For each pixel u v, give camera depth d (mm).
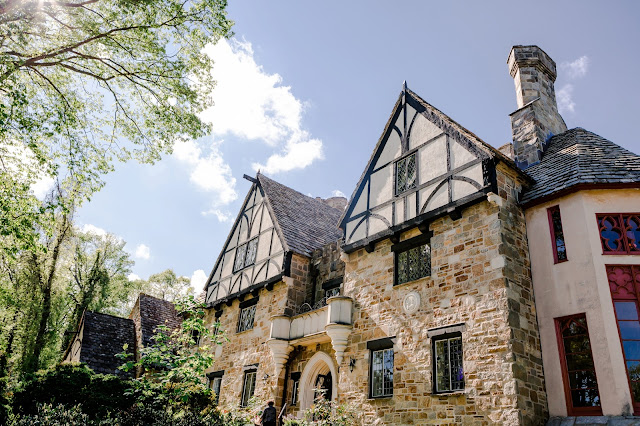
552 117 12727
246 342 15070
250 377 14445
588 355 8094
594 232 8664
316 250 14914
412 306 10141
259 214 16984
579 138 11039
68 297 24016
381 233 11445
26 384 10516
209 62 11281
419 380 9320
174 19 10141
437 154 10859
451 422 8453
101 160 11430
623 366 7621
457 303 9266
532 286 9234
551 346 8570
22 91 9297
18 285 19375
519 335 8305
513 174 10047
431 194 10586
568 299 8594
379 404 9930
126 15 9758
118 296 28250
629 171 8961
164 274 35188
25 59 9234
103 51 10508
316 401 11859
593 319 8125
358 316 11430
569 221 9055
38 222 10031
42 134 10328
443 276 9766
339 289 13516
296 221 16609
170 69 10617
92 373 11570
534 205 9742
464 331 8891
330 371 12727
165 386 10852
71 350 20891
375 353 10719
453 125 10602
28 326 19078
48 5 8938
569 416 7926
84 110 11281
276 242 15320
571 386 8148
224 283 17359
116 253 28125
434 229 10406
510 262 8914
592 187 8930
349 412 10328
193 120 11414
